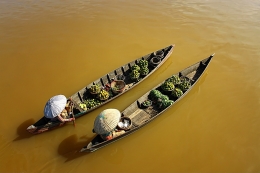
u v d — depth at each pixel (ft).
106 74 47.09
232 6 75.61
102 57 54.90
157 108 42.88
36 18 66.23
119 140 38.14
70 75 49.85
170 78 46.32
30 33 60.70
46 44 57.57
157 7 74.08
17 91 45.60
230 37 62.03
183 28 65.26
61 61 53.16
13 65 51.42
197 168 34.99
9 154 35.94
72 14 68.85
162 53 53.36
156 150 37.58
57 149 36.88
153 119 40.09
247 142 38.34
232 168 34.96
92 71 51.08
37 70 50.52
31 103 43.45
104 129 32.96
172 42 60.18
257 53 56.70
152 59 51.34
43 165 34.91
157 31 63.98
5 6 70.44
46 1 74.23
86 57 54.65
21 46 56.59
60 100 36.86
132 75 47.32
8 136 38.06
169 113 43.62
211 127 40.83
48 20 65.72
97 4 74.28
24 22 64.39
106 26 64.90
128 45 58.80
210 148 37.55
